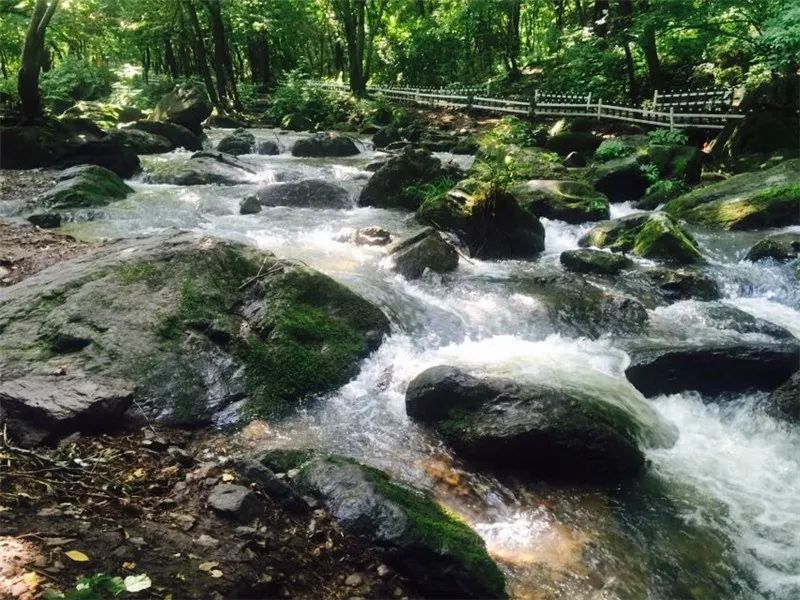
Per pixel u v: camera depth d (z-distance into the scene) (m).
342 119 25.80
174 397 4.95
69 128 14.15
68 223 9.82
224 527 3.56
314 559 3.50
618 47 20.75
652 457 5.07
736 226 10.48
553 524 4.27
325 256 8.47
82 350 5.15
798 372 5.65
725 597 3.73
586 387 5.56
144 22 27.00
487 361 6.13
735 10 15.23
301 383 5.42
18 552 2.99
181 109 19.22
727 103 16.31
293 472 4.25
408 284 7.82
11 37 24.83
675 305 7.71
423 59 32.09
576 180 12.50
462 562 3.47
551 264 9.13
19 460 3.85
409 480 4.51
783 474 4.90
